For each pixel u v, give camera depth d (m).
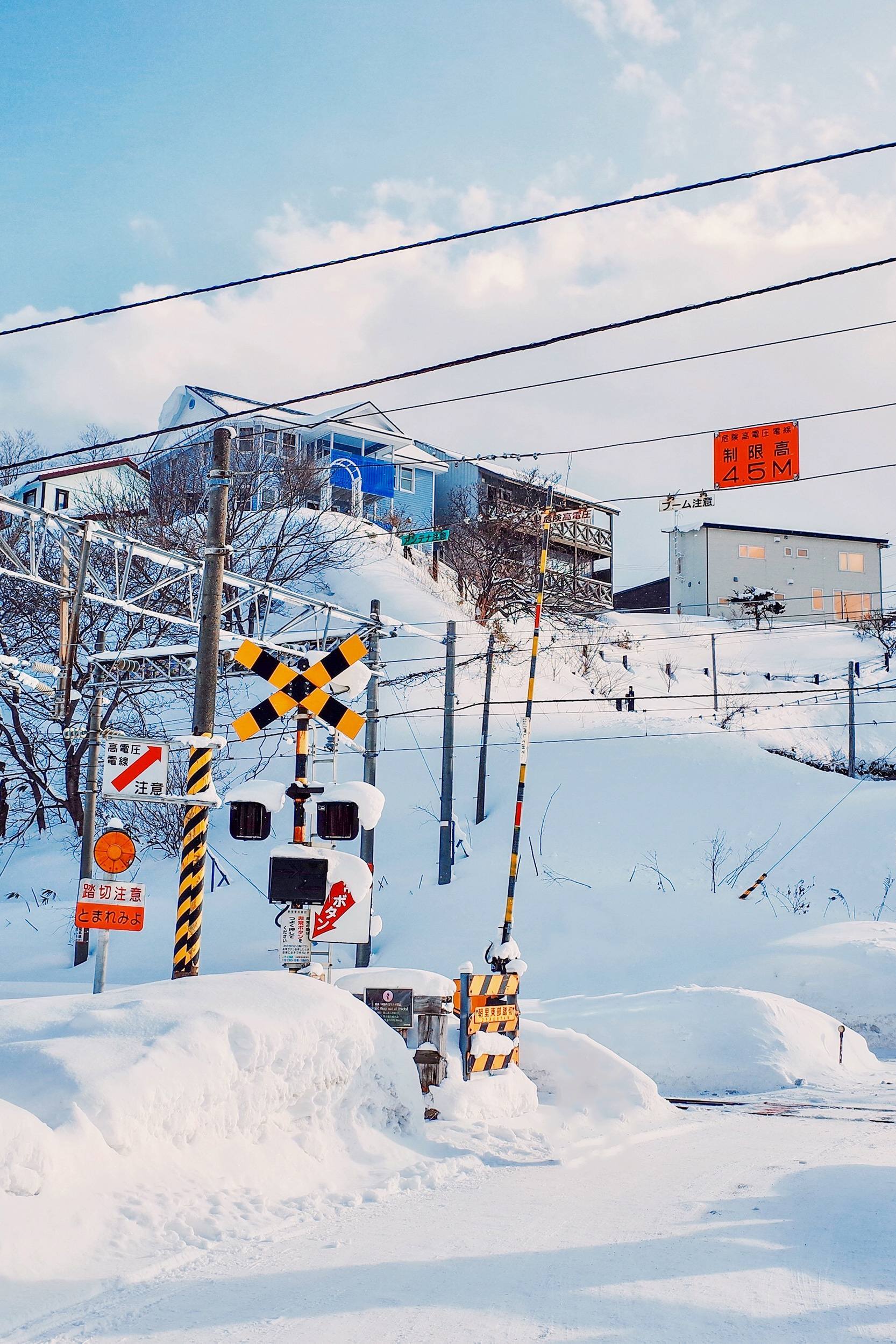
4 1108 6.21
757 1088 15.97
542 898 28.16
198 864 12.95
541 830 33.38
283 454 53.91
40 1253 5.72
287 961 11.65
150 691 37.59
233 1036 8.07
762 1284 5.55
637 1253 6.16
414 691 42.69
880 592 76.88
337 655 12.50
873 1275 5.72
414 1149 9.16
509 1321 4.99
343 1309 5.19
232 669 30.59
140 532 43.50
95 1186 6.44
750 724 48.19
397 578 51.44
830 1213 7.09
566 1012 18.59
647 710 44.25
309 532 49.72
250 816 12.29
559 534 62.53
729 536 75.75
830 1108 13.26
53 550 39.06
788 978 22.64
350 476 56.47
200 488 51.12
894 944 23.22
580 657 54.47
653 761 37.31
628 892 28.00
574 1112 11.16
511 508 60.78
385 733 40.28
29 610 38.94
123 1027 7.93
